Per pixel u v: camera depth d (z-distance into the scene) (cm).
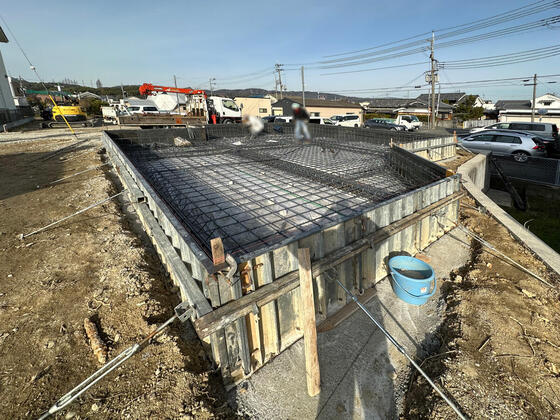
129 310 334
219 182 711
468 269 455
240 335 267
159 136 1241
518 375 268
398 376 298
